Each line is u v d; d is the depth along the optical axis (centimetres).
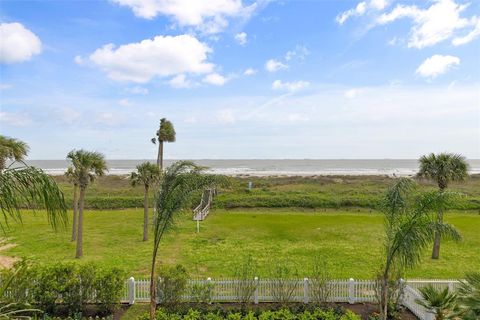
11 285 818
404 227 761
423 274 1272
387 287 854
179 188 868
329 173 7538
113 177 5366
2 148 598
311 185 4384
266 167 10644
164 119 2178
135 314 921
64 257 1493
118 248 1658
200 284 978
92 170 1517
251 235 1952
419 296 898
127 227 2195
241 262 1411
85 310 923
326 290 967
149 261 1430
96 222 2366
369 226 2198
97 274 928
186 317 855
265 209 2973
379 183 4600
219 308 930
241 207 3020
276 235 1953
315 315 862
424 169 1446
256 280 995
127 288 987
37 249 1630
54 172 7112
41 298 873
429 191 779
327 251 1600
